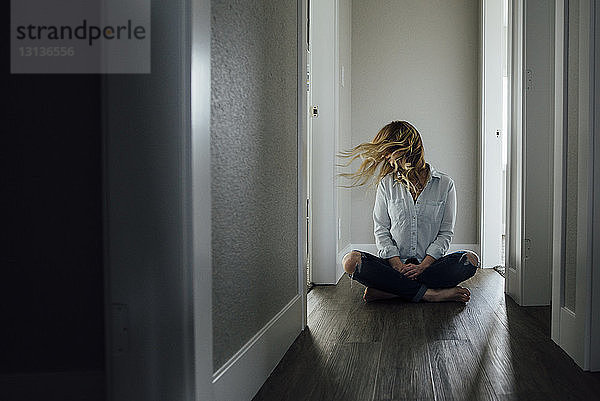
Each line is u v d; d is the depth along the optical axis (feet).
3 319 5.32
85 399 5.30
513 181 11.18
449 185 11.10
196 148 4.38
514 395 5.76
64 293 5.31
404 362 6.95
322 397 5.80
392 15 16.22
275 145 7.25
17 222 5.28
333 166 12.73
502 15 15.26
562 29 7.38
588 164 6.42
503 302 10.72
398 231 11.09
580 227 6.64
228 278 5.34
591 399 5.65
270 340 6.67
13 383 5.31
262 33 6.57
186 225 4.33
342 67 13.93
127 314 4.41
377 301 10.96
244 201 5.86
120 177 4.40
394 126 11.51
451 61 16.14
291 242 8.25
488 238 15.58
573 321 6.94
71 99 5.24
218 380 4.91
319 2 12.67
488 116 15.42
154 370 4.39
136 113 4.39
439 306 10.39
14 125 5.25
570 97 7.24
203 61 4.53
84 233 5.30
